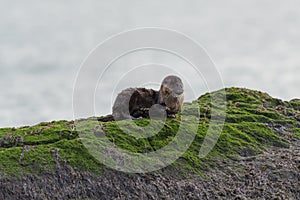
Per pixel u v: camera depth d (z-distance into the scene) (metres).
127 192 33.25
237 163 38.44
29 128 39.88
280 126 45.88
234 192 35.25
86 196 32.56
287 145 42.56
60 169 33.34
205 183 35.44
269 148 41.78
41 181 32.38
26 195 31.55
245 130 43.44
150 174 34.78
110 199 32.75
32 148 34.94
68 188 32.59
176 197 33.81
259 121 46.16
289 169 37.84
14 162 33.28
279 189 36.06
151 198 33.28
